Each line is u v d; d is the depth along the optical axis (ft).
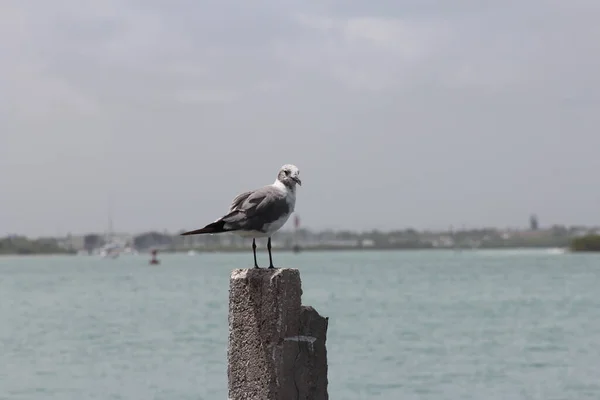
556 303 206.69
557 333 139.74
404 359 109.50
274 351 36.40
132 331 147.13
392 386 91.45
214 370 101.45
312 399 36.78
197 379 95.61
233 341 37.55
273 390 36.40
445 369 101.96
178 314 180.75
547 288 272.51
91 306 214.07
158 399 84.99
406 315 174.19
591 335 136.46
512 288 274.16
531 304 204.23
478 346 123.03
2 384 94.53
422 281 328.90
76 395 87.76
